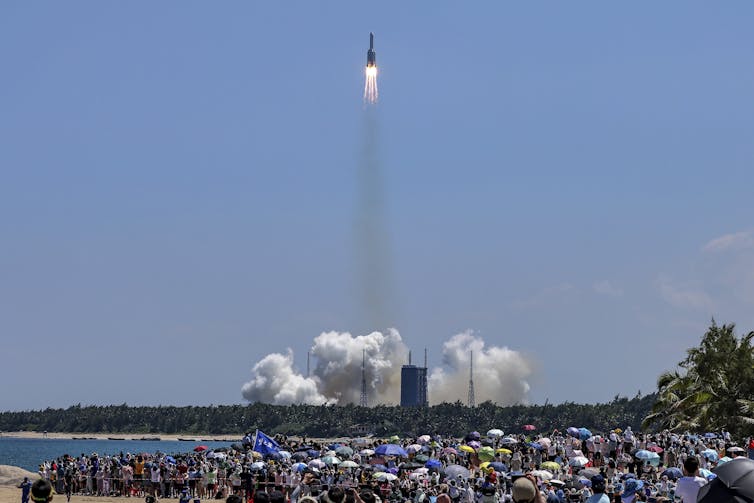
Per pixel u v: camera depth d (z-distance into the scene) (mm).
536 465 109438
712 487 26844
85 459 129375
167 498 117625
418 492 76812
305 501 28141
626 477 84875
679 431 171375
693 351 180000
